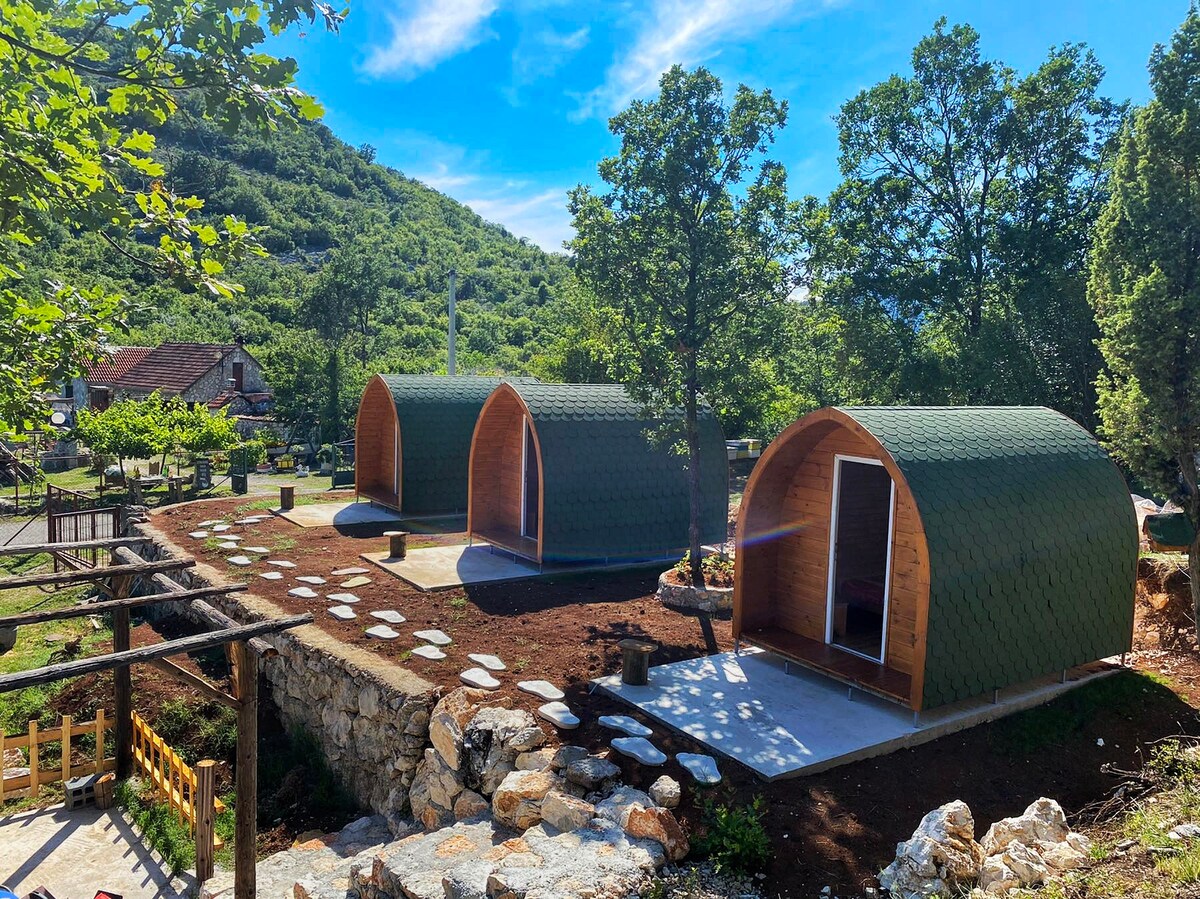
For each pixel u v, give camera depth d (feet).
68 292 23.80
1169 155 30.32
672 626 36.68
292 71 15.79
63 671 17.65
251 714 22.90
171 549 52.19
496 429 53.16
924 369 79.97
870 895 18.06
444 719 26.71
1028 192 84.38
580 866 18.34
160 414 91.81
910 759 24.56
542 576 45.29
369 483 71.10
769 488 32.32
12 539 69.41
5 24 14.78
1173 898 15.28
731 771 23.17
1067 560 28.66
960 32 83.46
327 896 22.24
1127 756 25.71
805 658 29.50
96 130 16.19
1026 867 17.19
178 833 27.84
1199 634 30.73
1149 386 29.89
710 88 39.93
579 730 25.89
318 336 185.98
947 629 25.52
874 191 88.33
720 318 42.39
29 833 28.19
